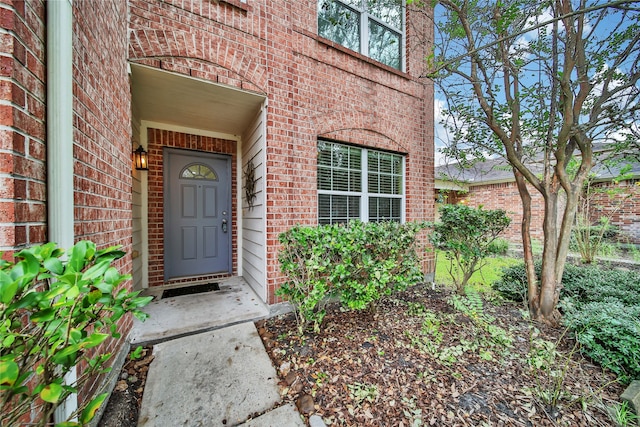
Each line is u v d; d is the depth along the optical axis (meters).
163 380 1.85
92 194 1.56
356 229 2.67
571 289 3.41
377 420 1.54
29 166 1.01
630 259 6.01
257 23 2.96
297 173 3.26
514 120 2.94
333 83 3.58
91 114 1.56
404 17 4.47
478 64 2.84
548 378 1.79
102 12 1.75
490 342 2.38
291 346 2.29
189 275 4.24
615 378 1.95
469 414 1.60
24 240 0.96
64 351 0.61
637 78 2.30
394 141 4.25
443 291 3.95
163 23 2.45
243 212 4.46
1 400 0.62
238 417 1.58
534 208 8.06
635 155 3.07
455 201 9.73
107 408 1.59
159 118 3.73
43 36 1.12
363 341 2.37
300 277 2.51
